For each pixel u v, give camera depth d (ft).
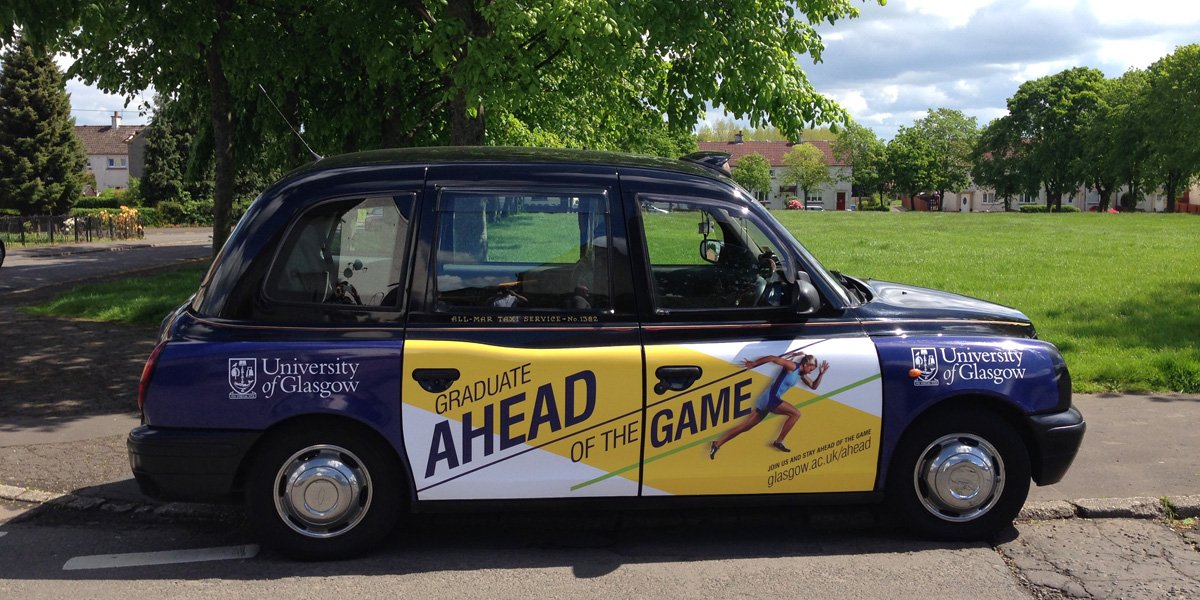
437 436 13.57
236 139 59.16
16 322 37.04
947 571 13.61
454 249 13.84
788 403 13.97
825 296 14.48
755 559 14.12
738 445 13.97
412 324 13.69
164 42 36.14
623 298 13.98
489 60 27.20
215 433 13.44
